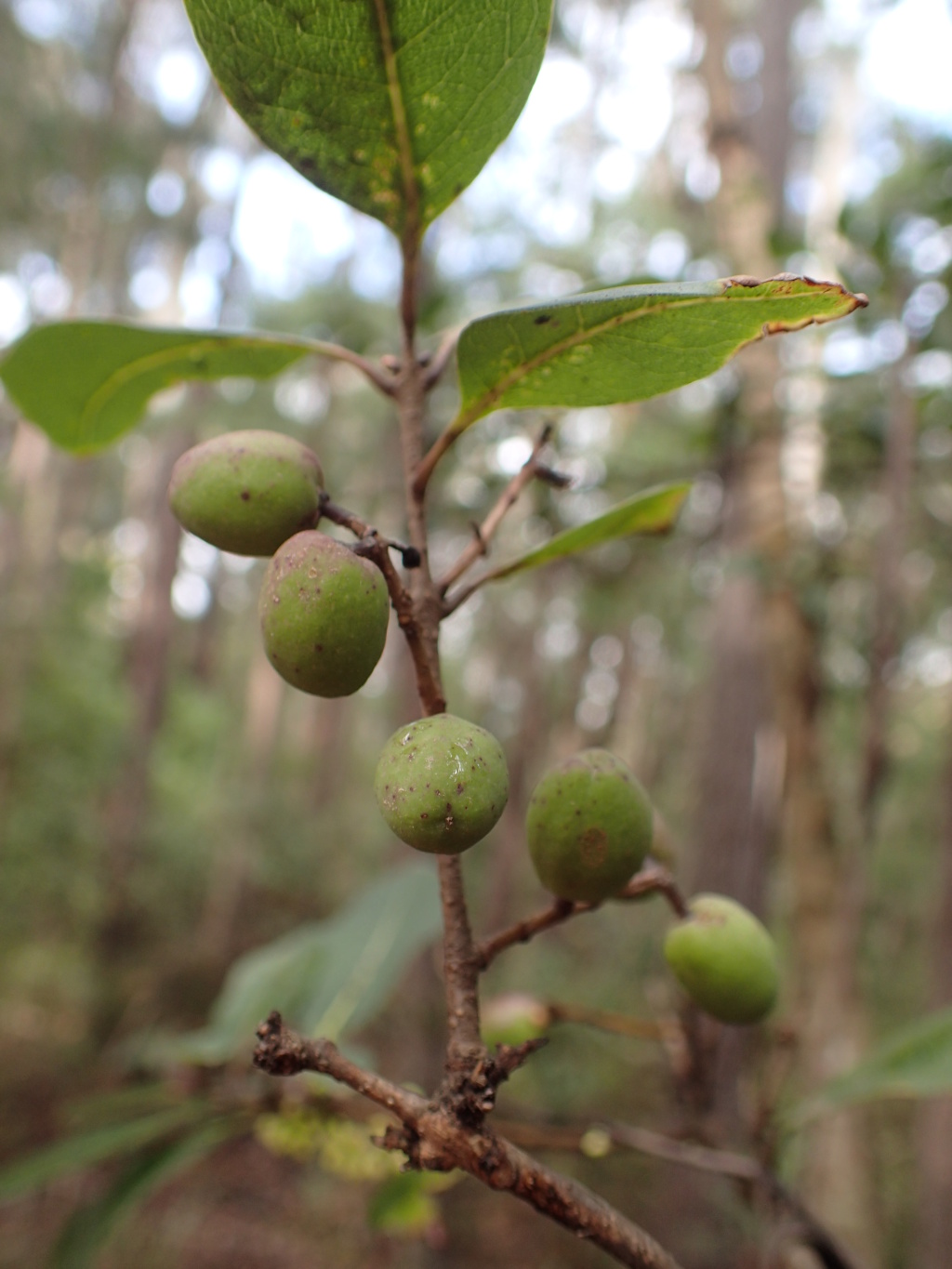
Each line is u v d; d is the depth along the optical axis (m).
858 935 2.34
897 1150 5.59
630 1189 6.20
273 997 1.87
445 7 0.88
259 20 0.89
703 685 9.67
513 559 1.16
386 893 2.06
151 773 13.25
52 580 11.25
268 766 17.56
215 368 1.37
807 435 3.67
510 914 11.61
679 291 0.83
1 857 9.70
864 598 3.43
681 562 4.98
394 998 6.89
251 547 1.01
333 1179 8.22
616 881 0.98
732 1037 3.34
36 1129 7.52
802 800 3.12
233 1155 8.68
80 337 1.29
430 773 0.81
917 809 9.05
